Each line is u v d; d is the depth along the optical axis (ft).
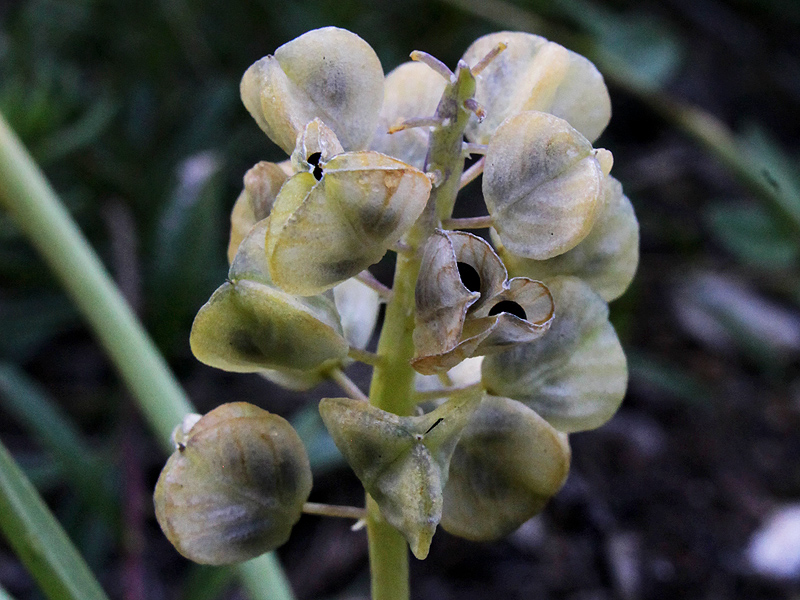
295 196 0.23
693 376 0.75
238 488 0.26
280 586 0.38
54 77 0.71
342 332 0.25
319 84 0.26
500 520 0.27
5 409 0.67
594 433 0.69
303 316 0.24
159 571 0.58
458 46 0.84
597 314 0.26
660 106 0.73
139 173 0.72
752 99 1.01
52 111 0.62
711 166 0.94
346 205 0.23
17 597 0.56
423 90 0.29
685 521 0.62
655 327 0.80
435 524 0.23
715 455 0.68
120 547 0.56
